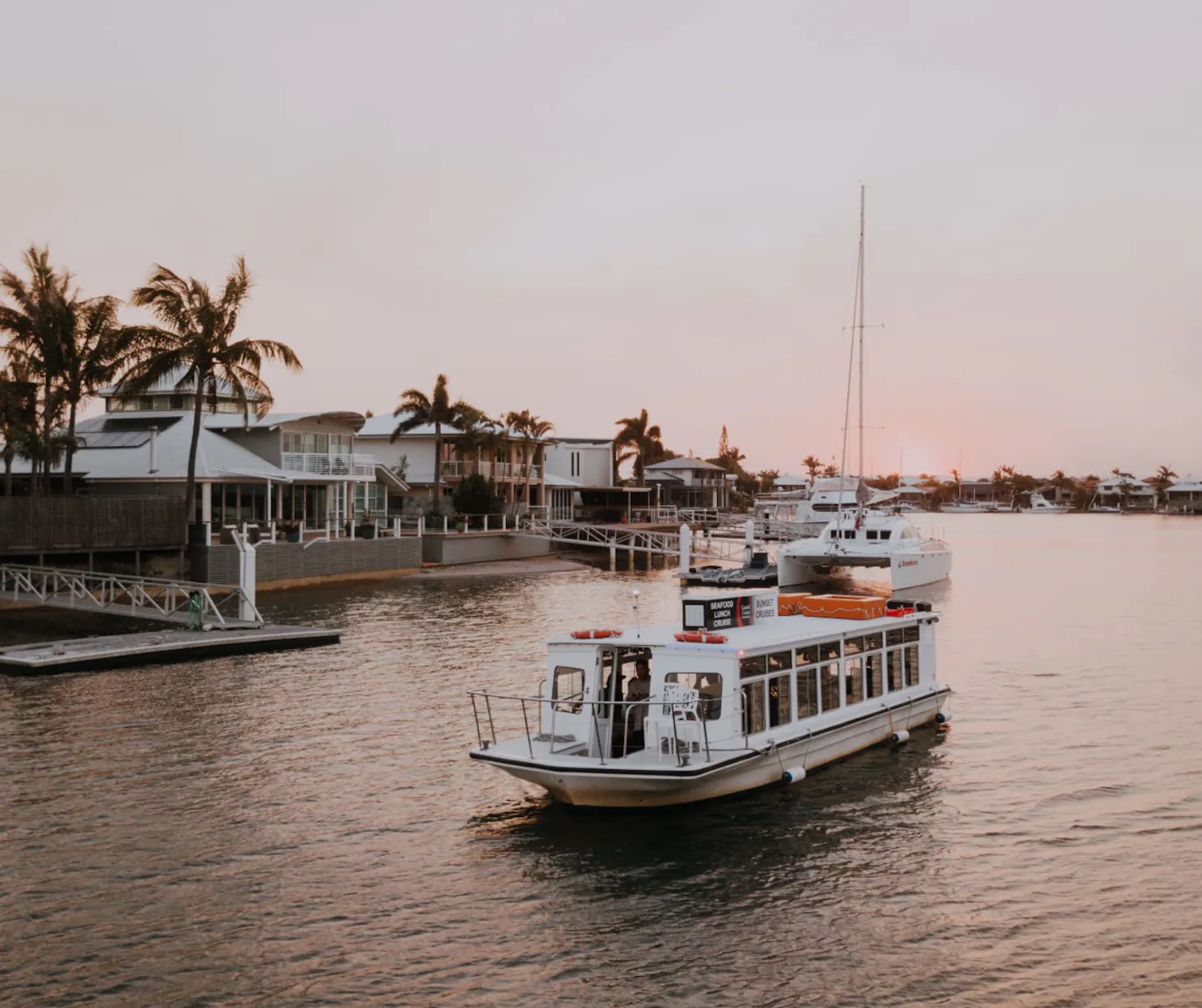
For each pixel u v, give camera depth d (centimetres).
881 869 1717
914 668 2627
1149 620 4888
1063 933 1499
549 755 1955
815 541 6706
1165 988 1355
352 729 2581
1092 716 2772
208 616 4172
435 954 1430
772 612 2417
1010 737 2536
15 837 1830
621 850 1789
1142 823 1936
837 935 1491
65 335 5206
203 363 5378
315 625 4431
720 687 1994
